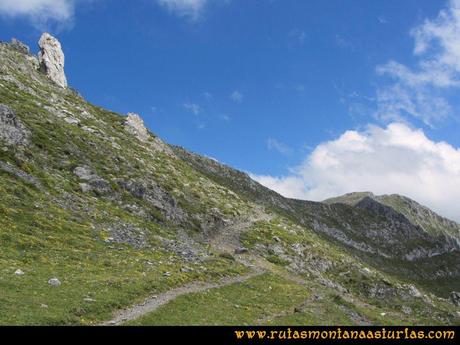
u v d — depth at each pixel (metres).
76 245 51.47
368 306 79.56
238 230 103.62
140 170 103.44
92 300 32.91
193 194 111.38
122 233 64.44
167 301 38.66
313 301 60.19
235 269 66.81
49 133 91.94
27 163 72.81
